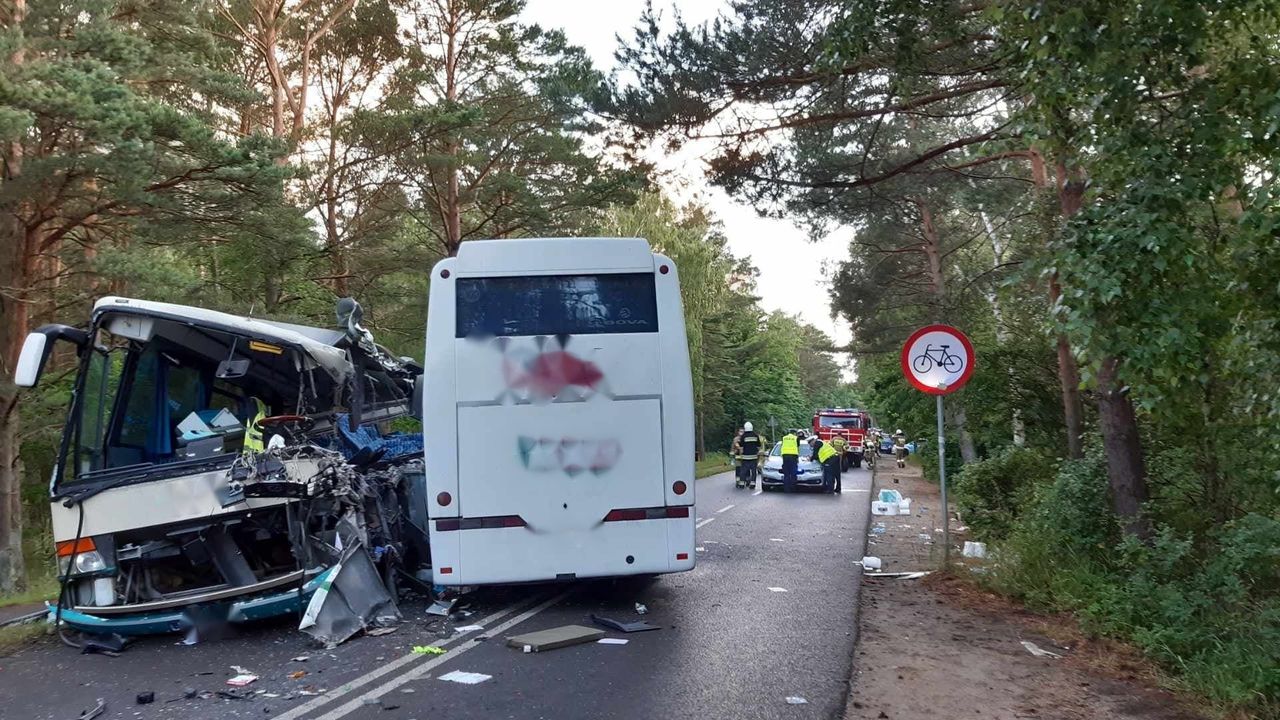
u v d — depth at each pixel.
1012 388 15.81
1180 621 7.54
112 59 18.28
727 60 12.70
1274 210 6.88
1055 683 6.70
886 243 31.00
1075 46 7.65
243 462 7.95
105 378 8.41
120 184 16.52
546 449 8.70
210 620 7.85
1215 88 7.55
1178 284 7.37
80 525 7.79
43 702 6.17
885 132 18.16
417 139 26.16
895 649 7.62
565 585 10.48
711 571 11.57
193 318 8.50
